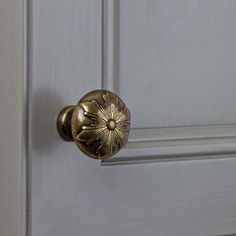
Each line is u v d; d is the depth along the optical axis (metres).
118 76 0.34
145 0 0.34
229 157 0.37
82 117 0.28
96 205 0.32
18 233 0.32
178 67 0.35
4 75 0.32
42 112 0.31
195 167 0.36
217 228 0.37
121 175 0.33
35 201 0.31
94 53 0.32
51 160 0.31
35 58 0.31
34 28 0.31
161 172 0.35
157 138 0.35
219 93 0.37
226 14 0.37
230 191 0.37
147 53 0.34
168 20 0.35
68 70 0.32
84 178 0.32
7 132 0.32
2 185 0.32
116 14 0.34
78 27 0.32
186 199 0.35
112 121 0.28
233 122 0.38
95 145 0.28
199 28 0.36
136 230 0.34
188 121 0.36
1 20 0.31
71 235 0.32
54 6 0.31
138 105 0.34
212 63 0.37
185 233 0.36
